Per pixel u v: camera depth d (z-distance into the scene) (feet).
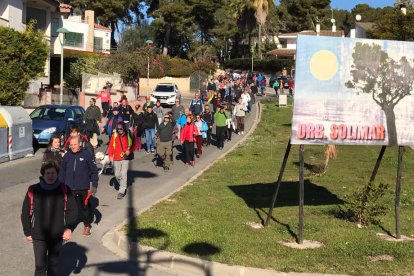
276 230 30.76
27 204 19.19
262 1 236.63
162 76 181.88
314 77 29.01
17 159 58.13
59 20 130.82
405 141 30.17
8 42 77.36
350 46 29.40
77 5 252.62
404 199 40.06
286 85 185.68
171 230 29.68
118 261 25.63
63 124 67.26
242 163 57.82
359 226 32.12
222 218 33.37
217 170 53.47
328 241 28.45
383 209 32.76
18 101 80.07
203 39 263.90
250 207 37.06
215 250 26.08
